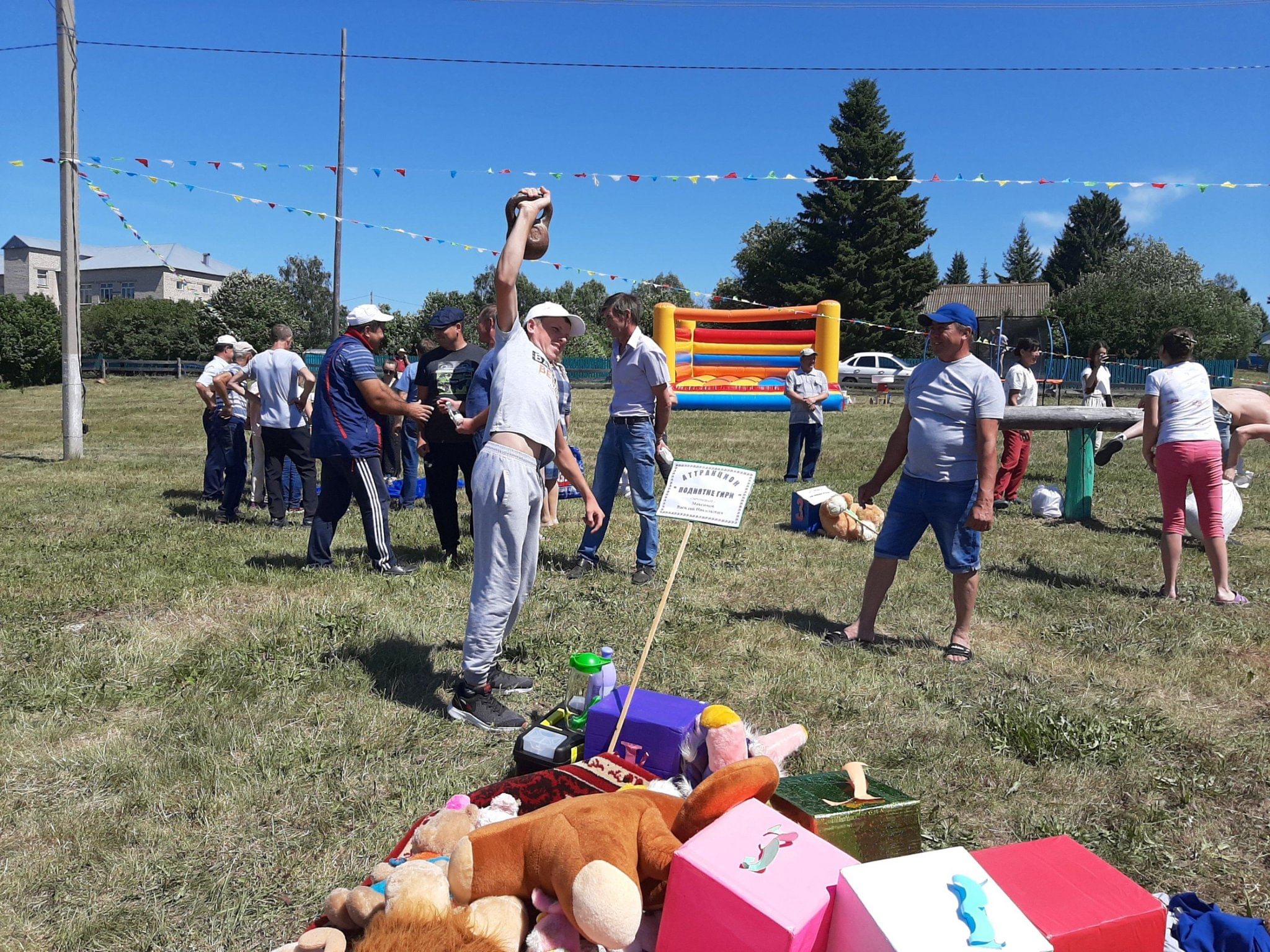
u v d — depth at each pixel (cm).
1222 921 227
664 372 611
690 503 355
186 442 1612
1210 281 5094
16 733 362
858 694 416
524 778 270
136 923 248
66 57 1276
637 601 570
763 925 184
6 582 585
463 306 5222
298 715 385
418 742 359
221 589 578
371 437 612
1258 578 664
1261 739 377
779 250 4900
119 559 654
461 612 534
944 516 470
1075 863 222
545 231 389
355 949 202
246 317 5056
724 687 423
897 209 4684
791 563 690
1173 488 594
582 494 422
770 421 2094
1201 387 591
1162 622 544
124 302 5075
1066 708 402
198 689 408
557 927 202
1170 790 337
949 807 321
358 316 612
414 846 245
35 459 1320
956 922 181
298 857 280
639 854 210
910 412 483
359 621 498
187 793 317
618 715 296
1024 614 559
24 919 249
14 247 7444
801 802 248
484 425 579
